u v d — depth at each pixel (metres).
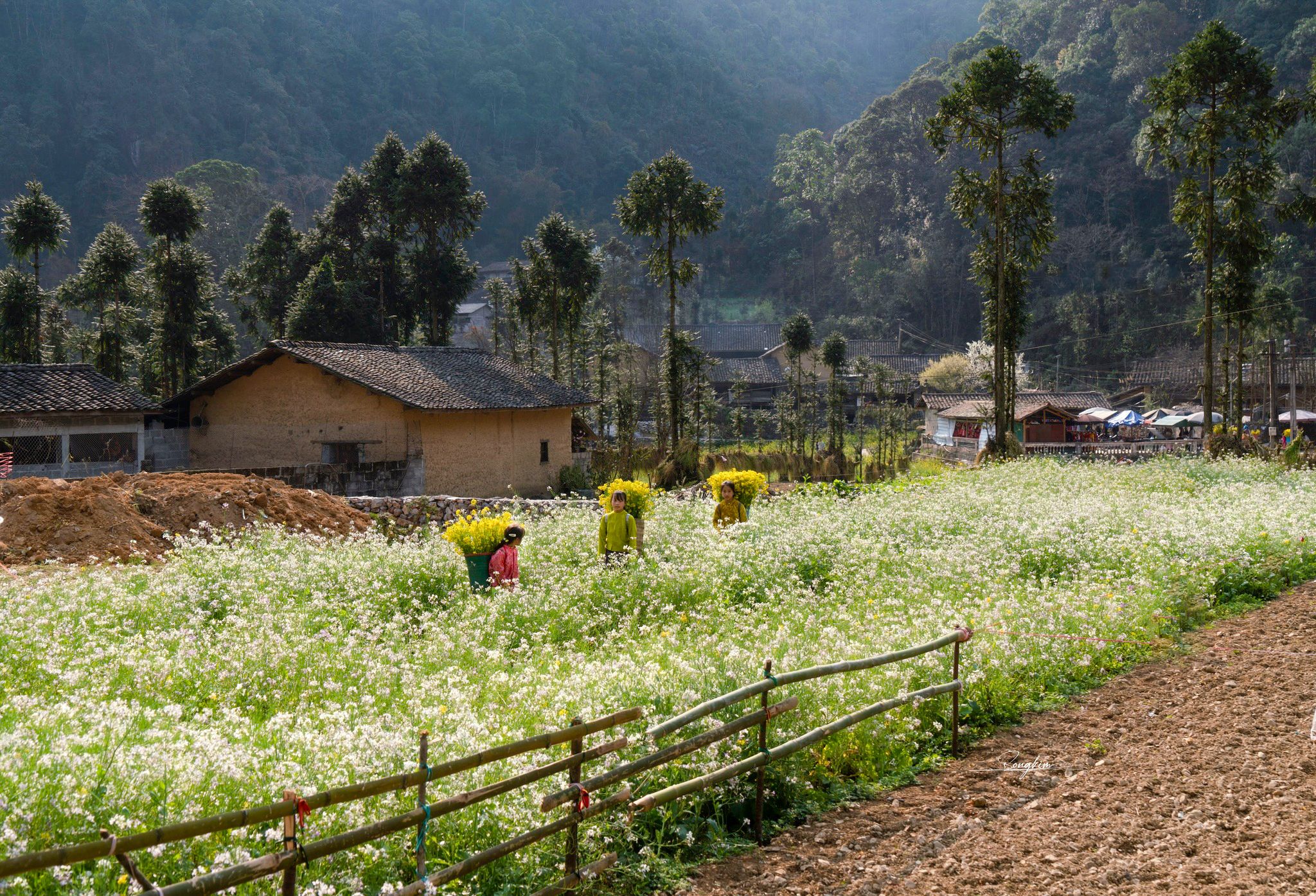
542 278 48.19
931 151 120.00
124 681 6.72
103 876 3.78
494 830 4.62
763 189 157.38
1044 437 55.88
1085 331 92.88
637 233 40.09
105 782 4.35
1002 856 4.88
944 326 110.44
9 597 8.97
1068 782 5.90
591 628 9.28
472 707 6.19
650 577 10.49
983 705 7.18
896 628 8.12
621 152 161.50
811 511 15.34
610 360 57.25
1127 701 7.40
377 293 50.69
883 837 5.23
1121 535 12.41
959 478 22.30
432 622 9.16
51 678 6.73
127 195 123.25
